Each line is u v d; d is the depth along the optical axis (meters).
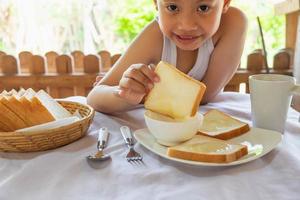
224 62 0.78
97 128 0.55
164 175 0.39
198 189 0.36
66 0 1.92
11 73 1.19
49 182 0.38
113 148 0.47
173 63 0.81
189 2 0.60
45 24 1.94
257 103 0.53
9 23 1.86
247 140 0.48
